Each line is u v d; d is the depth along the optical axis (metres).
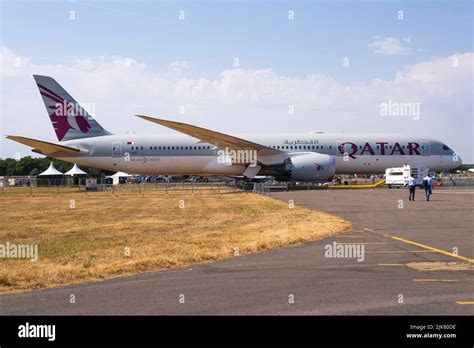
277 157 56.75
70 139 58.66
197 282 11.27
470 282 11.07
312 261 13.84
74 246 16.81
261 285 10.92
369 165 59.84
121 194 54.78
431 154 60.19
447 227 21.81
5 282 11.11
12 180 97.25
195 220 25.77
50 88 58.25
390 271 12.35
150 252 15.05
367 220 24.84
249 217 26.84
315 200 40.38
